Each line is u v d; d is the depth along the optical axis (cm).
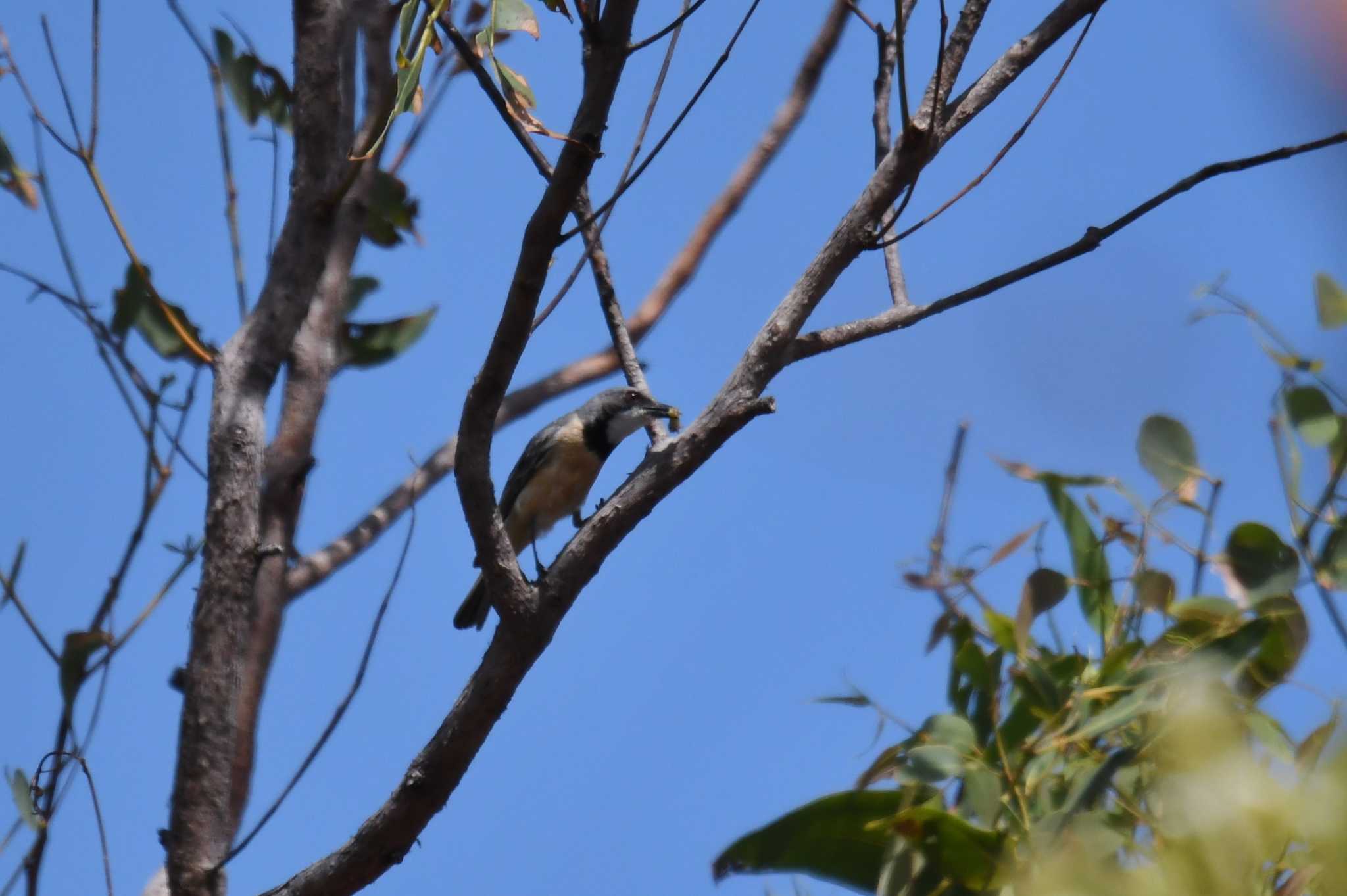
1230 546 606
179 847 752
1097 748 574
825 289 769
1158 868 399
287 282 828
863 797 605
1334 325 613
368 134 922
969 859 563
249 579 784
